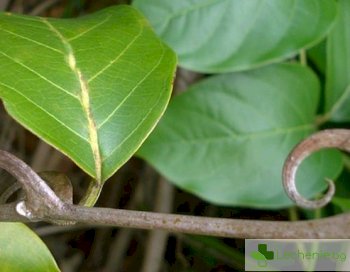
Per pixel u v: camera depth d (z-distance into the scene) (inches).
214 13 10.7
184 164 11.3
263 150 11.4
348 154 12.2
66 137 8.6
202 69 10.7
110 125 8.8
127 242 15.0
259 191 11.4
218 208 14.3
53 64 8.9
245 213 14.1
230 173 11.3
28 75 8.8
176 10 10.7
